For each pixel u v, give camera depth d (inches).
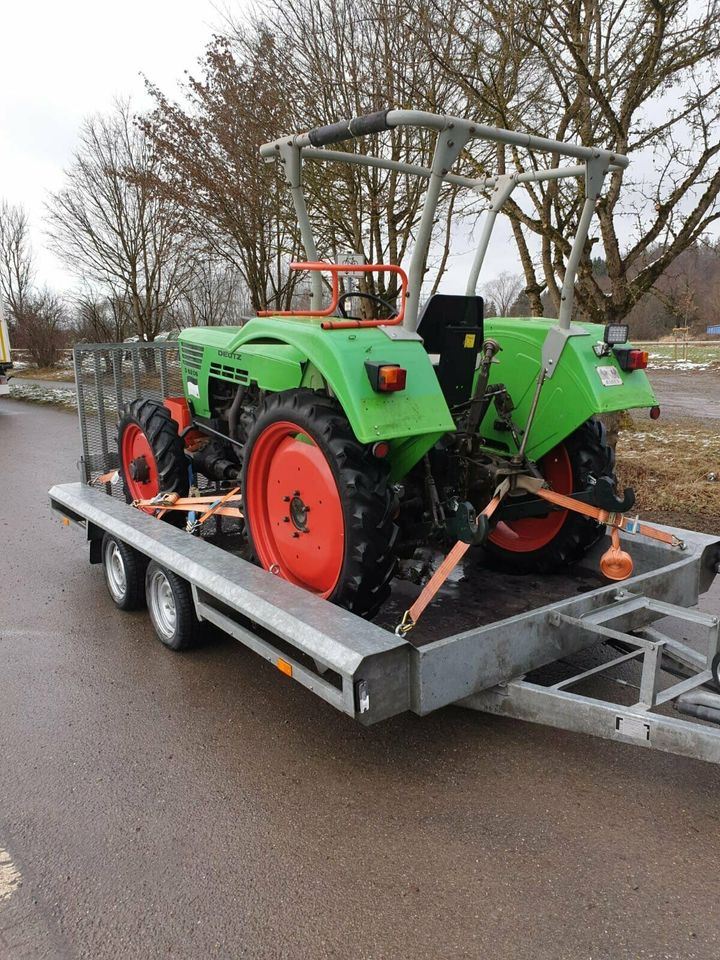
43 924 79.4
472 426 129.0
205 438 184.7
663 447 312.7
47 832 94.2
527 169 262.2
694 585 127.3
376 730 116.4
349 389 99.6
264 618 103.1
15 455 388.2
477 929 76.7
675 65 204.5
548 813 95.0
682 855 86.7
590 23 209.2
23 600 179.9
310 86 311.4
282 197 353.4
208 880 85.0
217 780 104.3
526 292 286.8
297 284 431.8
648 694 92.3
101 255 696.4
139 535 147.9
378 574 108.2
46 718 122.9
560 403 132.5
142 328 705.6
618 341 129.9
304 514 119.0
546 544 145.4
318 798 99.6
